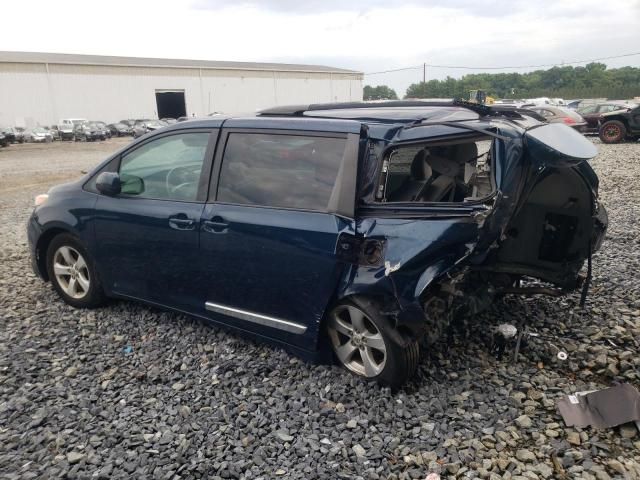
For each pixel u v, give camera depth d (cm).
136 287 438
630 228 711
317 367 367
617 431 291
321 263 337
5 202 1215
